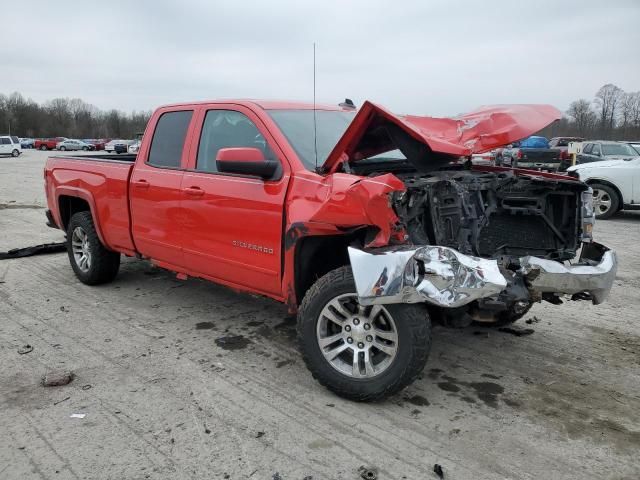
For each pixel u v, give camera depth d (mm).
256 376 3707
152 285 5832
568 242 3945
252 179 3885
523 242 3916
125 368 3799
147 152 4918
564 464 2779
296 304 3676
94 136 104625
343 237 3490
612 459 2830
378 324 3271
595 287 3340
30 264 6734
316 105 4688
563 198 3949
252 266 3895
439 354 4137
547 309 5230
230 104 4301
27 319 4746
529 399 3453
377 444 2926
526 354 4160
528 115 4055
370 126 3537
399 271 2967
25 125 97188
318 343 3359
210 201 4137
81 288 5711
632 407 3375
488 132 3855
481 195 3865
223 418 3164
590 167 11781
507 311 3547
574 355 4148
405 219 3211
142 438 2949
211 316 4887
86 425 3066
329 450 2867
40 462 2732
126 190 4992
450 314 3246
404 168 4121
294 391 3502
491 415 3246
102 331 4488
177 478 2629
